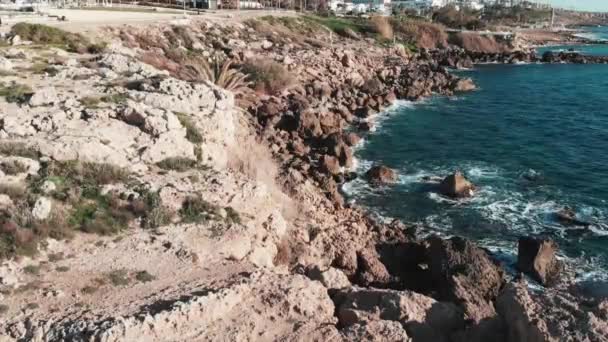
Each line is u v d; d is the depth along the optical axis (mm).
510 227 31094
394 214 32719
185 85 30578
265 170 32188
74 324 13492
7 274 16188
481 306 20609
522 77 90938
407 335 14367
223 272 17531
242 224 21641
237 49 62969
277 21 92812
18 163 21125
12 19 50125
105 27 51688
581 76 92062
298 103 49688
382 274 23922
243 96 48938
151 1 112875
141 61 42562
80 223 19531
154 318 13477
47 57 37438
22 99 26734
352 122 53094
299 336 14078
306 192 32312
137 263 17656
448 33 131750
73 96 27703
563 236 29953
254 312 14945
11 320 14156
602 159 43781
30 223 18516
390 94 63688
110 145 23750
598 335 12289
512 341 13703
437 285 23109
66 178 21375
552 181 38594
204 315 14281
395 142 47688
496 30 152375
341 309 15953
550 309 13609
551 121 56781
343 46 91688
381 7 195750
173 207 21328
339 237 26250
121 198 21203
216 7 109750
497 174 39969
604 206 34156
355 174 38906
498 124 55094
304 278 16750
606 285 20938
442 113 59469
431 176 39219
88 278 16516
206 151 27016
